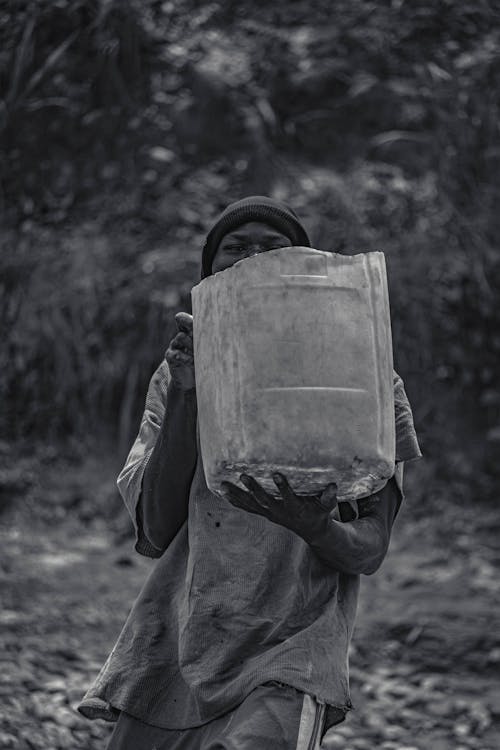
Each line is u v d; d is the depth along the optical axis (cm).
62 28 1004
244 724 247
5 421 961
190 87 1081
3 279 985
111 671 276
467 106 1066
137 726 273
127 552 821
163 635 277
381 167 1078
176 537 284
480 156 1061
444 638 659
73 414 967
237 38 1134
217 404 236
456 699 596
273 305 231
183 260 996
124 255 1005
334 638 261
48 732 475
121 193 1036
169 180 1048
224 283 237
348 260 239
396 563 832
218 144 1082
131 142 1048
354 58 1116
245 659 261
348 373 231
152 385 304
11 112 1005
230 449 232
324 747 512
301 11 1152
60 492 906
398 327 1023
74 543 834
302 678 251
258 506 246
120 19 1032
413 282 1027
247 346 231
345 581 274
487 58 1059
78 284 984
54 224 1017
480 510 945
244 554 265
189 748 266
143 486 276
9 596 686
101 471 939
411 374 1016
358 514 277
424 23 1099
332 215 1038
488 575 805
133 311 979
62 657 583
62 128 1026
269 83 1115
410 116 1089
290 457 227
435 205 1060
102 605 683
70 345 976
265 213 288
